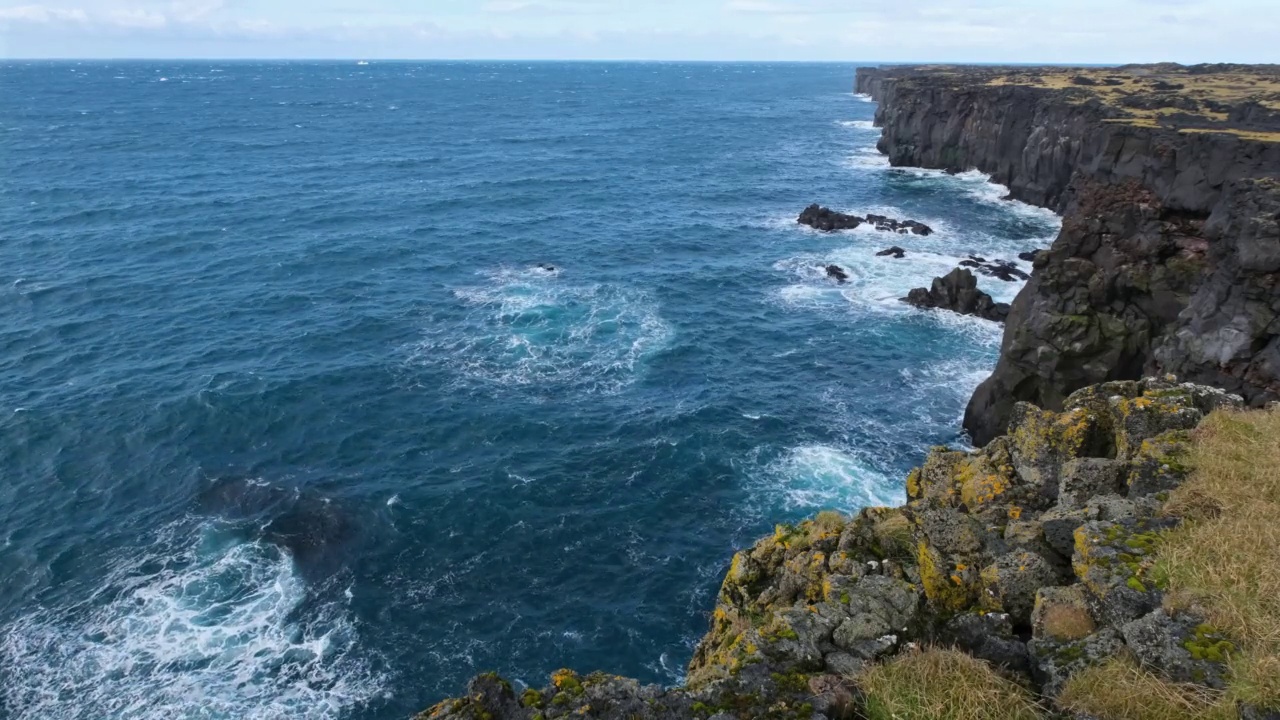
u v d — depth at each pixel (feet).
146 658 86.02
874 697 29.09
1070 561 36.70
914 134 403.54
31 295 192.44
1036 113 302.25
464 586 99.14
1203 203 138.72
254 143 467.52
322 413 138.62
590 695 30.27
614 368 159.22
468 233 264.31
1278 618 27.81
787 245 256.73
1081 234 125.90
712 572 101.96
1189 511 35.19
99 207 282.77
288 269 218.38
